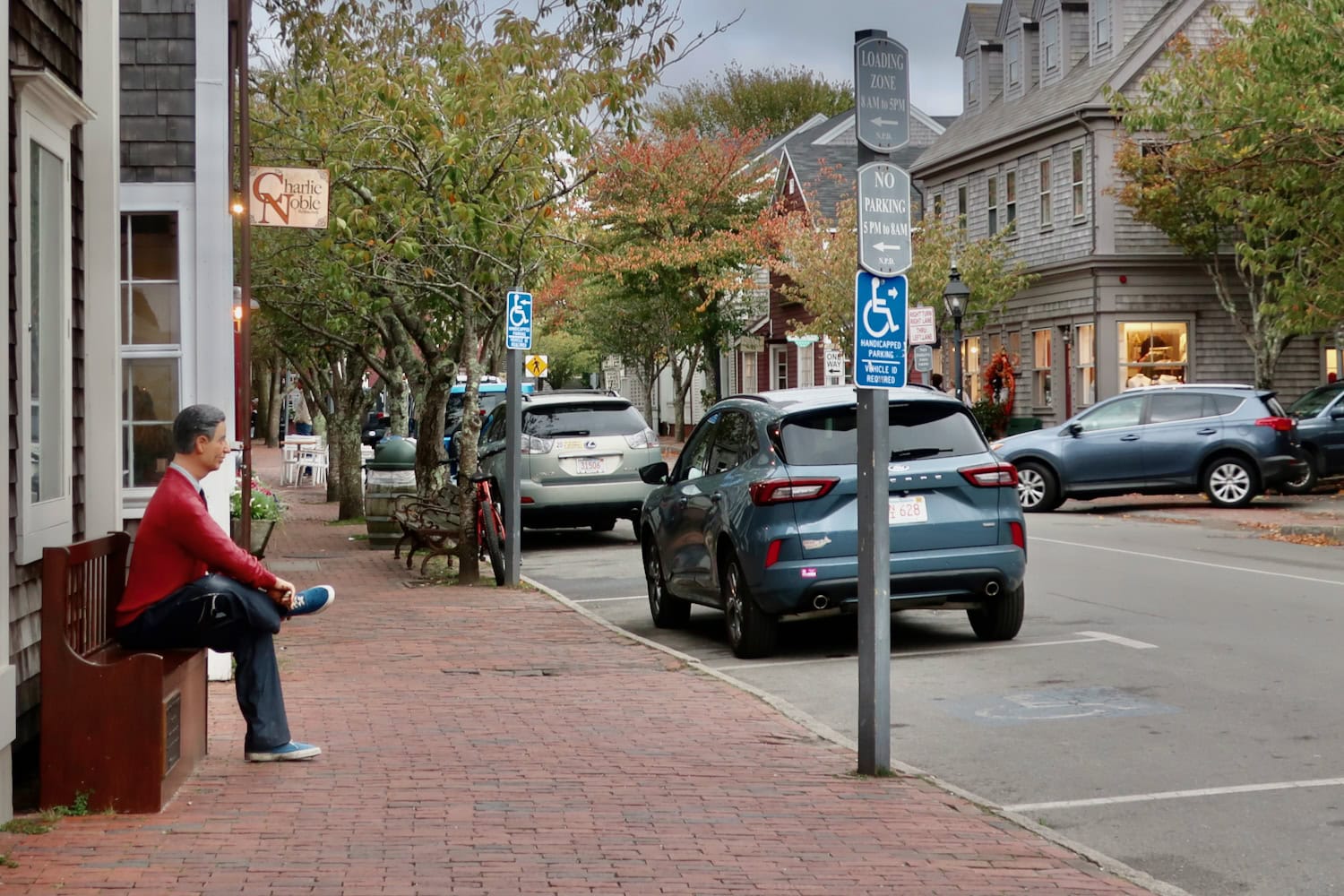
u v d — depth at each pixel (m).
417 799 6.71
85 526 8.15
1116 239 35.09
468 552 16.47
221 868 5.50
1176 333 35.38
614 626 13.09
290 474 39.66
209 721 8.73
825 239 40.81
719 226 48.53
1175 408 24.31
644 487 20.66
